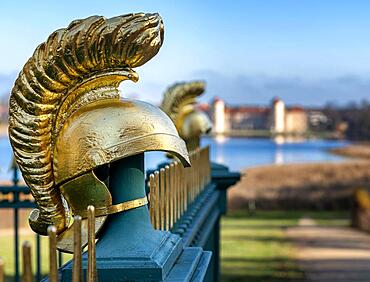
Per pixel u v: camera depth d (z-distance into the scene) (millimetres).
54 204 2133
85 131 2062
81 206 2123
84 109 2104
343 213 32406
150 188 2830
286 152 120500
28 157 2076
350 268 15312
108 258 2049
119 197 2174
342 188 40312
